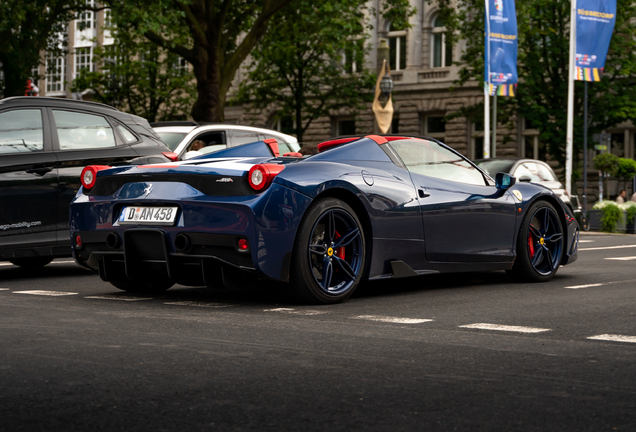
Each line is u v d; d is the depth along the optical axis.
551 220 6.79
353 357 3.36
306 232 4.88
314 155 5.28
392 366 3.18
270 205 4.70
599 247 11.66
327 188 5.00
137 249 5.11
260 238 4.68
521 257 6.48
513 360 3.31
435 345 3.64
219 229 4.73
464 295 5.66
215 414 2.49
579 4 20.42
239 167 4.86
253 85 35.66
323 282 5.05
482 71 30.66
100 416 2.47
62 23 29.41
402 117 37.19
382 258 5.38
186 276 5.02
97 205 5.28
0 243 6.57
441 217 5.76
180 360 3.27
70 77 45.25
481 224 6.10
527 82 29.88
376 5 37.84
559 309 4.91
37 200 6.78
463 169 6.20
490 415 2.49
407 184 5.59
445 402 2.64
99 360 3.26
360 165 5.39
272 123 40.22
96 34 44.28
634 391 2.81
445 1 30.42
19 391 2.77
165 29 20.44
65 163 6.96
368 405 2.60
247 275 4.80
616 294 5.73
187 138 10.33
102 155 7.20
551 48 29.34
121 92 36.38
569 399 2.69
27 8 23.44
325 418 2.45
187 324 4.19
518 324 4.30
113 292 5.80
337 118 39.53
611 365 3.23
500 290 6.00
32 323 4.18
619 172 27.16
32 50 25.83
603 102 29.62
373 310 4.83
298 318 4.46
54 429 2.35
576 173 30.08
